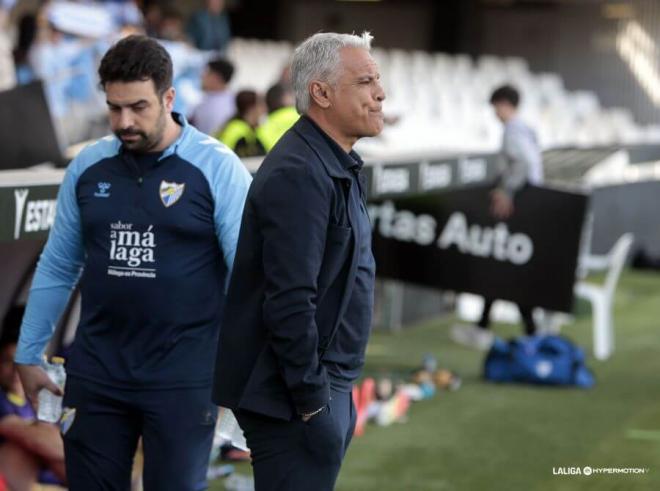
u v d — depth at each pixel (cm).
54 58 3447
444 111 5453
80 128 2989
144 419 1298
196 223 1275
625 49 7612
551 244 2888
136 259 1274
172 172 1274
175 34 4009
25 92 2039
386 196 2322
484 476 2056
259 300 1148
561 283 2886
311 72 1147
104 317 1291
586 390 2731
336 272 1141
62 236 1325
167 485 1301
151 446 1298
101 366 1289
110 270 1282
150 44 1251
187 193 1270
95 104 3438
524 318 2969
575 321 3562
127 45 1242
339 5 8275
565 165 3819
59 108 3167
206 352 1300
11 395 1678
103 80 1242
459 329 3228
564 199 2867
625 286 4200
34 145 2039
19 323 1708
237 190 1280
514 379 2769
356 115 1142
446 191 2966
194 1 6091
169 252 1273
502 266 2933
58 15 3556
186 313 1281
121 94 1234
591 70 7712
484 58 7388
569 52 7788
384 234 3030
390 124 3138
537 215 2892
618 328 3481
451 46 8081
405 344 3169
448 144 4488
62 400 1348
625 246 3127
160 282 1272
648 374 2909
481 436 2317
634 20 7588
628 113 7206
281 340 1109
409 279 3019
